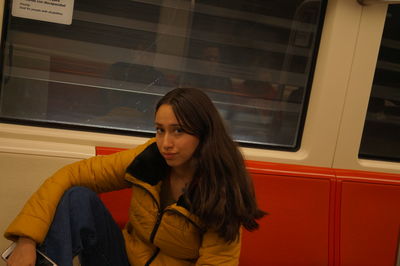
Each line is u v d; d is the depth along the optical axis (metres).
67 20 2.01
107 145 2.10
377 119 2.52
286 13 2.28
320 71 2.31
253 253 2.15
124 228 1.84
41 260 1.38
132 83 2.15
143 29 2.11
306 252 2.22
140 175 1.50
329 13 2.27
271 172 2.19
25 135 1.99
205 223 1.41
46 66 2.03
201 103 1.38
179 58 2.19
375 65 2.36
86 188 1.54
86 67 2.08
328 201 2.26
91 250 1.54
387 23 2.39
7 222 1.89
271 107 2.35
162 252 1.60
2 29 1.93
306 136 2.38
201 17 2.18
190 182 1.45
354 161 2.45
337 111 2.35
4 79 1.99
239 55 2.27
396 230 2.37
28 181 1.92
